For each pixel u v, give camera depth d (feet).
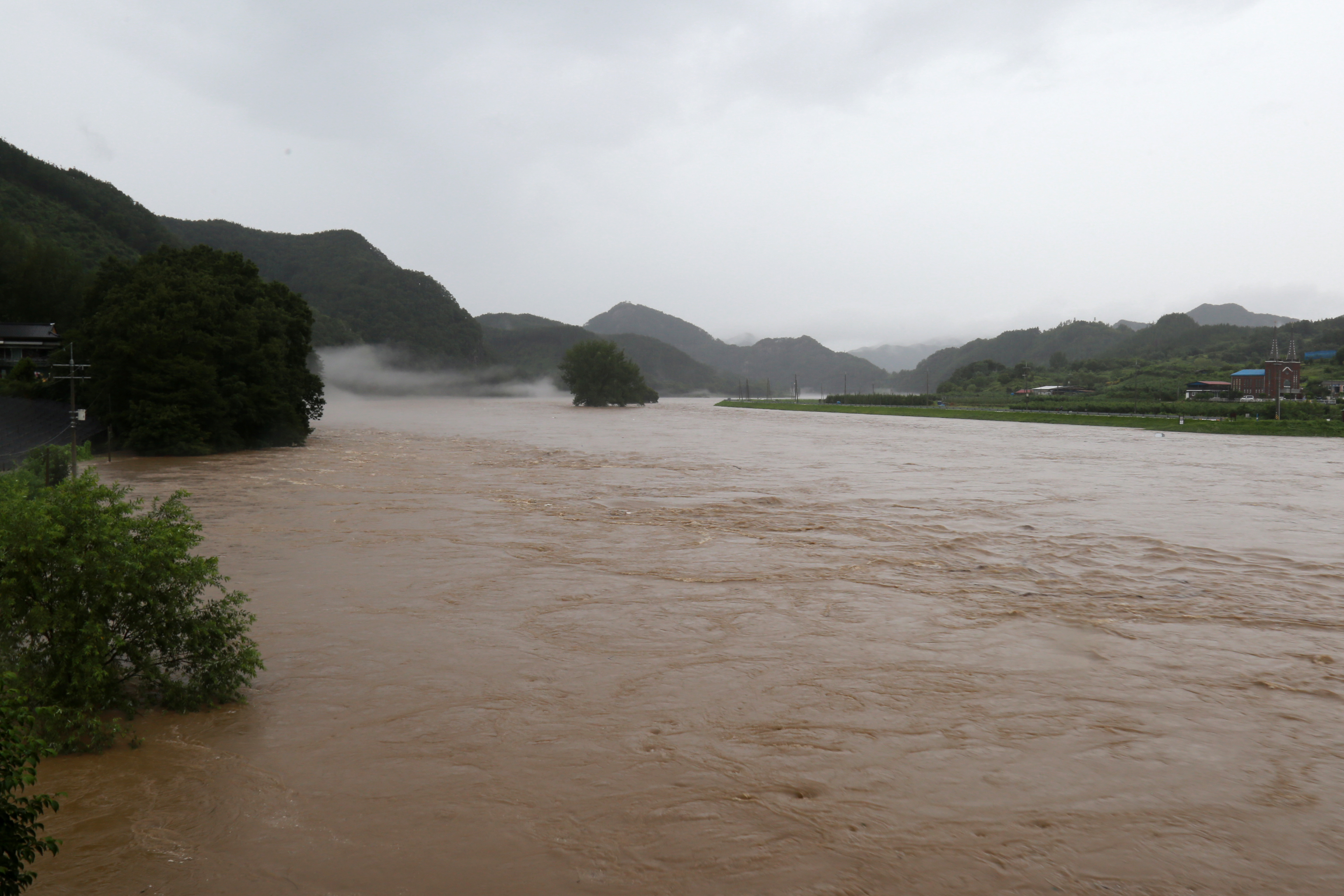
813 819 24.38
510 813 24.64
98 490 32.91
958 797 25.81
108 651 30.53
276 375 204.33
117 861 21.67
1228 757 29.01
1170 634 44.55
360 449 196.75
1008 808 25.17
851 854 22.48
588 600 51.52
